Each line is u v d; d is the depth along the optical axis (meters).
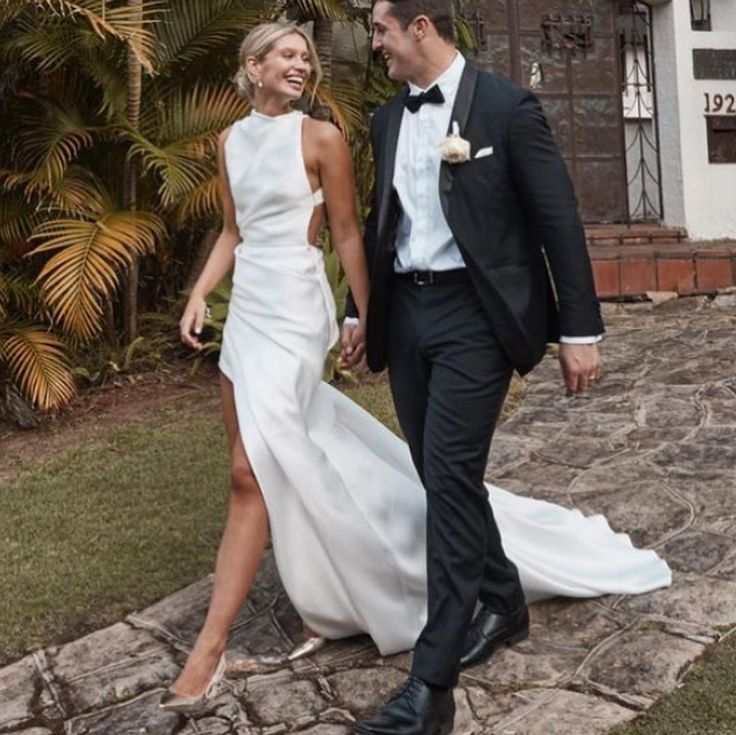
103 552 3.79
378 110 2.73
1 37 5.75
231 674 2.89
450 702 2.44
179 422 5.34
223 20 6.07
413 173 2.56
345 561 2.78
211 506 4.18
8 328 5.67
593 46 8.75
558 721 2.48
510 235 2.50
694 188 8.74
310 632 2.98
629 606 3.06
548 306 2.60
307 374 2.76
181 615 3.28
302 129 2.77
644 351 6.12
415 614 2.88
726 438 4.45
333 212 2.81
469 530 2.49
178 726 2.65
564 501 3.93
